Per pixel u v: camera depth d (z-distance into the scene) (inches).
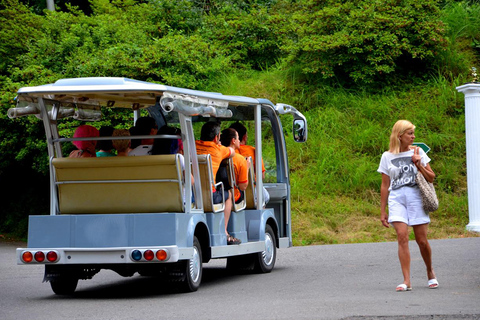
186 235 421.4
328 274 521.7
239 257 548.7
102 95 448.8
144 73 1016.9
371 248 713.0
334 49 1093.1
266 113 596.1
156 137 413.4
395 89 1117.7
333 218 894.4
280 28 1234.6
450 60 1153.4
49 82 981.2
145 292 453.1
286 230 614.5
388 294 398.9
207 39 1228.5
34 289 483.8
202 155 460.1
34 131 976.3
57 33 1127.6
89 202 432.5
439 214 906.7
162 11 1262.3
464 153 1011.9
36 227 419.5
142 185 423.8
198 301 397.7
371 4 1125.1
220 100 482.3
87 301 414.6
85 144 462.0
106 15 1152.2
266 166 608.4
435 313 326.0
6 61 1122.7
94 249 407.8
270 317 329.4
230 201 496.1
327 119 1070.4
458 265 540.1
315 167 996.6
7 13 1179.3
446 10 1277.1
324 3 1149.1
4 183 1133.7
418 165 407.8
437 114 1065.5
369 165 986.7
